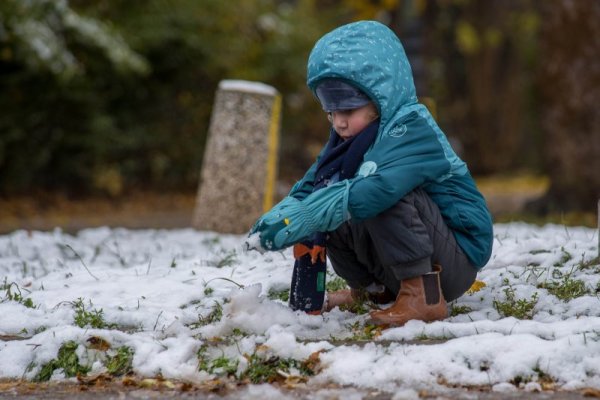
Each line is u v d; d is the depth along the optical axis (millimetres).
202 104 27188
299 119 29250
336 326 7094
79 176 24734
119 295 8531
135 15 25812
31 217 21828
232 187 15344
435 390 5902
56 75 22500
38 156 23500
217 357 6555
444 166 6859
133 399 6023
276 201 24266
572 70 19609
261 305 7211
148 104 26016
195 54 26250
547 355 6176
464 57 44344
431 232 7000
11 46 22156
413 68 25922
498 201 27234
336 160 7043
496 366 6156
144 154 26266
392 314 6980
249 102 15398
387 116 6902
